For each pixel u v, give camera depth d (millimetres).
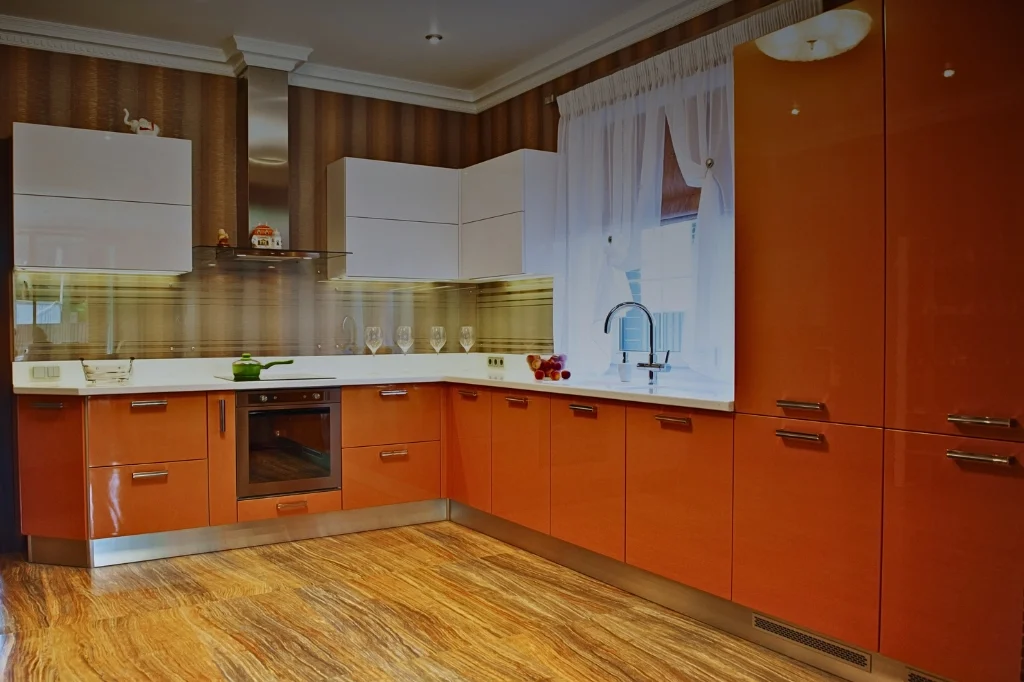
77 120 4125
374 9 3850
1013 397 2025
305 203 4754
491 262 4512
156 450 3768
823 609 2494
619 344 4086
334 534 4270
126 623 2973
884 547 2320
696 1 3604
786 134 2600
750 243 2725
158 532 3793
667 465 3059
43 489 3709
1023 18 2004
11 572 3617
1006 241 2039
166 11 3846
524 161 4270
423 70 4781
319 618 3021
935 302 2191
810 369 2523
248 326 4527
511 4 3793
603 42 4125
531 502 3842
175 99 4363
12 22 3904
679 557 3008
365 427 4297
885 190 2312
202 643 2783
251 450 3984
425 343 5094
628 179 3912
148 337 4262
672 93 3631
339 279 4715
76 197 3807
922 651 2234
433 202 4746
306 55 4406
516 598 3248
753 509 2713
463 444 4395
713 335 3393
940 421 2182
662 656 2674
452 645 2768
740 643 2787
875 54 2336
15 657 2668
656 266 3781
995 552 2064
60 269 3822
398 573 3584
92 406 3633
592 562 3527
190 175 4066
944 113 2168
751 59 2717
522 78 4734
